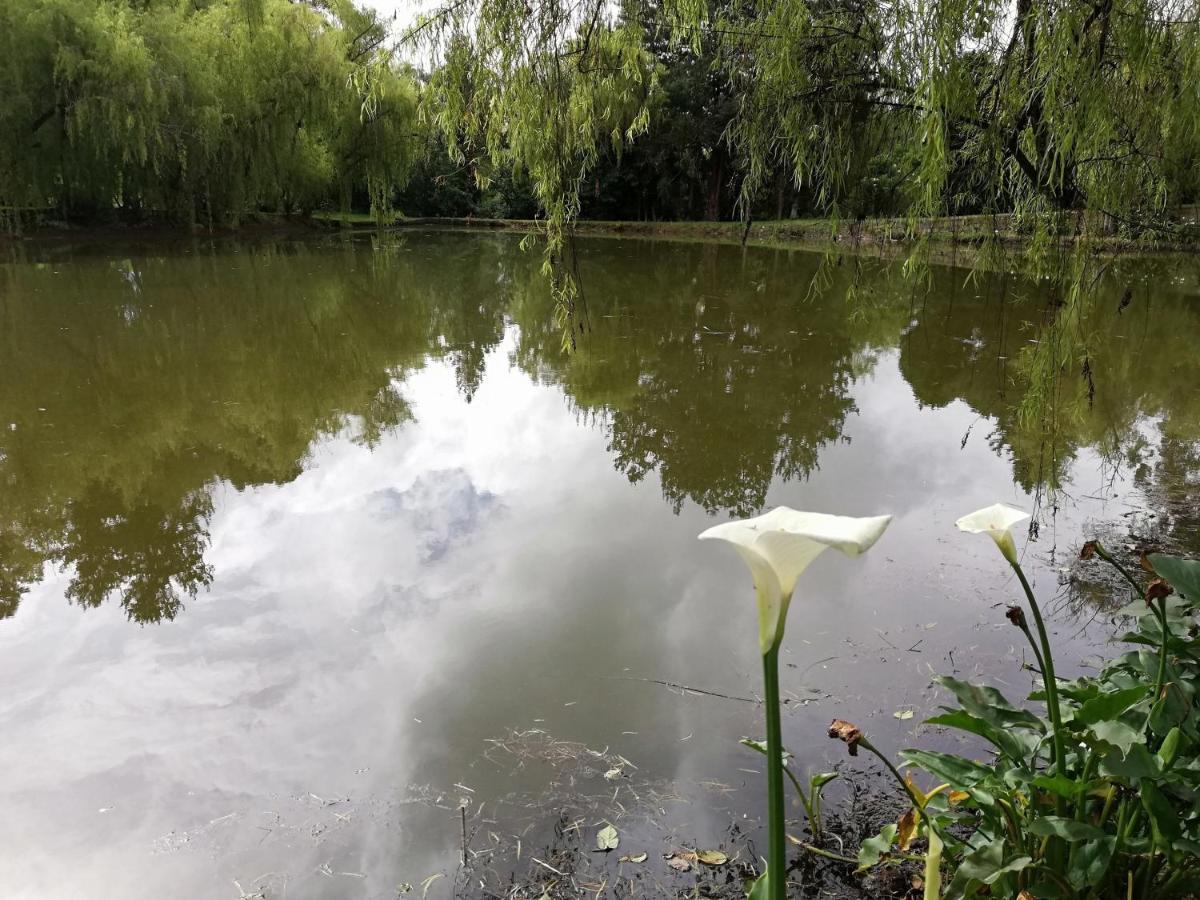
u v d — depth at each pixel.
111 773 3.21
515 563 5.04
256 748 3.34
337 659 3.99
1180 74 3.56
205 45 28.06
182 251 26.36
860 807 2.79
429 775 3.12
